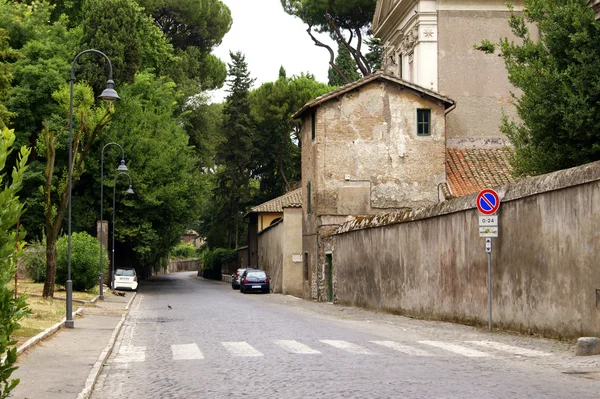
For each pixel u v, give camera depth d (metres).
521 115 21.14
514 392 9.11
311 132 39.84
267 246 59.41
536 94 19.92
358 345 14.91
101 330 19.33
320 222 37.97
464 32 39.31
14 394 9.52
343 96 38.19
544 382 9.96
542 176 16.22
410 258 24.70
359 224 30.75
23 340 15.46
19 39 50.66
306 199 41.53
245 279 50.94
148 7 66.06
